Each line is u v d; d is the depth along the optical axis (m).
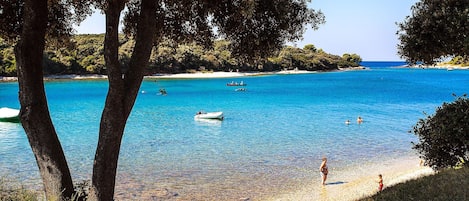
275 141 30.52
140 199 17.02
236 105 57.78
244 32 9.38
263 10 8.77
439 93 78.94
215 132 34.66
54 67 109.69
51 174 7.57
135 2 9.86
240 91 82.69
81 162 23.16
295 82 112.44
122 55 79.62
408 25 10.29
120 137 7.58
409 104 59.88
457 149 10.98
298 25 9.16
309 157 25.31
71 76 111.06
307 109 53.28
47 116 7.56
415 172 21.42
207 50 10.29
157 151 26.52
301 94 76.62
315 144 29.48
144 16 7.52
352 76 148.75
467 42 8.69
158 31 9.84
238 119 43.38
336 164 23.73
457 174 9.48
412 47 10.13
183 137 32.03
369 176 21.14
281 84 104.19
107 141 7.47
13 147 27.27
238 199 17.34
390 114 48.47
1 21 8.95
